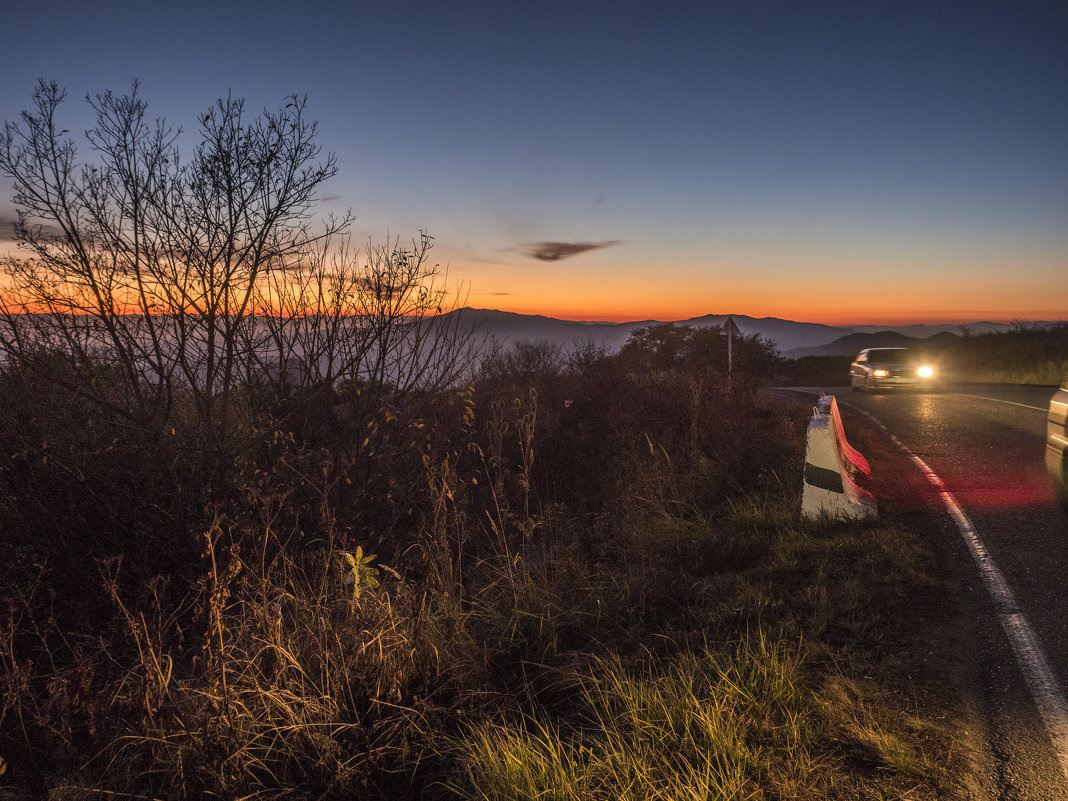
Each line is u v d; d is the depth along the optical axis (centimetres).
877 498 657
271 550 440
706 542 548
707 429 907
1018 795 243
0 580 389
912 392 1823
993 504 616
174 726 288
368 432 495
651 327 2811
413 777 285
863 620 386
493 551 561
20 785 266
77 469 395
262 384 499
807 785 251
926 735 279
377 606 352
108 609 411
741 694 305
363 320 501
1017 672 326
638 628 406
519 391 866
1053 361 2306
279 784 278
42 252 409
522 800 252
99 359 425
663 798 245
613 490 741
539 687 362
